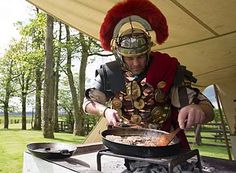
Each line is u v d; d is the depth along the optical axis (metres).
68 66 14.67
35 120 18.56
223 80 4.77
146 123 1.30
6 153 7.38
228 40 2.60
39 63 15.39
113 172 1.10
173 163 0.91
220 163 1.19
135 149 0.97
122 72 1.31
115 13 1.33
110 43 1.37
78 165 1.12
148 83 1.27
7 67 21.45
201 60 3.31
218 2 1.79
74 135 13.23
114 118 1.16
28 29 14.26
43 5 2.34
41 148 1.36
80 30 2.76
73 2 2.11
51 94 11.31
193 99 1.17
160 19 1.34
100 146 1.55
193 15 2.03
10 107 22.56
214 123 6.84
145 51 1.18
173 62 1.29
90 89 1.33
